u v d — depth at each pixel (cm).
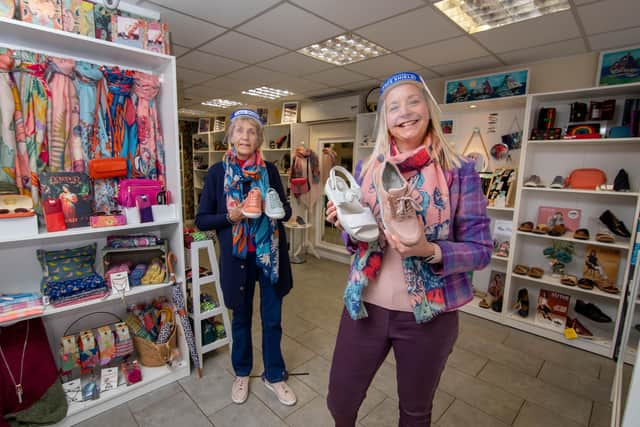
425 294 82
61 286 157
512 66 298
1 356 148
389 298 88
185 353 197
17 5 138
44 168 154
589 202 258
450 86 321
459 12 210
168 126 183
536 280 263
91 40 148
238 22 226
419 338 87
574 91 232
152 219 175
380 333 91
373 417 169
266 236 159
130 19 170
